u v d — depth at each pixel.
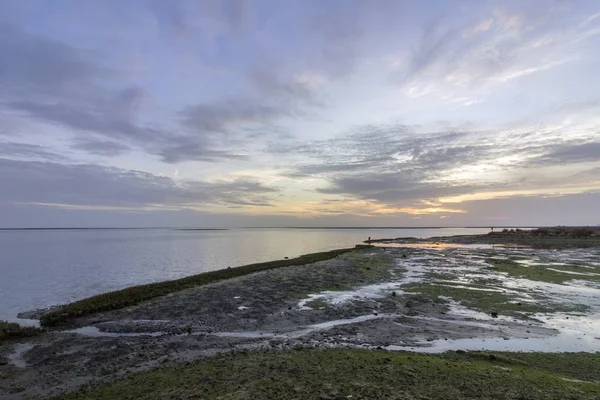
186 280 30.81
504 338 16.03
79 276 39.03
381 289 27.41
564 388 9.67
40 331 17.78
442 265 41.75
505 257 50.25
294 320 19.39
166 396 9.39
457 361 12.43
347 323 18.77
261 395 8.94
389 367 11.23
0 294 28.95
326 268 39.12
